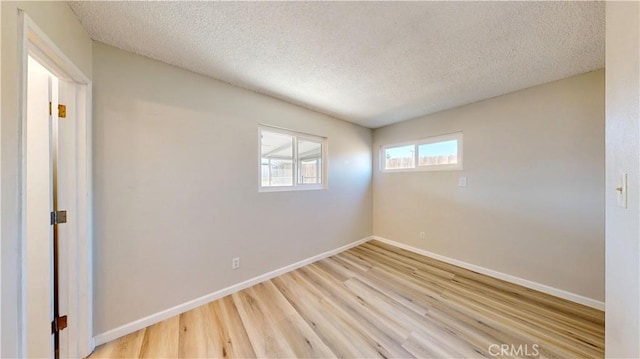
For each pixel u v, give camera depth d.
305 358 1.42
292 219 2.78
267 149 2.61
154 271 1.76
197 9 1.25
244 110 2.30
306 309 1.93
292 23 1.37
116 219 1.59
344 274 2.64
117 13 1.27
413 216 3.42
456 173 2.90
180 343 1.54
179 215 1.88
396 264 2.94
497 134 2.53
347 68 1.91
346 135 3.53
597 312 1.87
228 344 1.53
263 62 1.81
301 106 2.84
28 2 0.89
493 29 1.41
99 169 1.52
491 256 2.59
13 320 0.80
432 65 1.86
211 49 1.64
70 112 1.37
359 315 1.85
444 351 1.47
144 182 1.71
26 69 0.86
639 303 0.69
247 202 2.33
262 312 1.89
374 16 1.31
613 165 0.85
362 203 3.81
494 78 2.10
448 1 1.19
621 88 0.79
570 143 2.07
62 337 1.36
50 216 1.28
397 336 1.61
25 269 0.85
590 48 1.61
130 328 1.63
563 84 2.10
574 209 2.06
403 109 2.97
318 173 3.21
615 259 0.84
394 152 3.71
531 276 2.30
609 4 0.87
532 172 2.29
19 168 0.83
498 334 1.62
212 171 2.07
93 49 1.51
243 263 2.30
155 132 1.76
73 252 1.37
